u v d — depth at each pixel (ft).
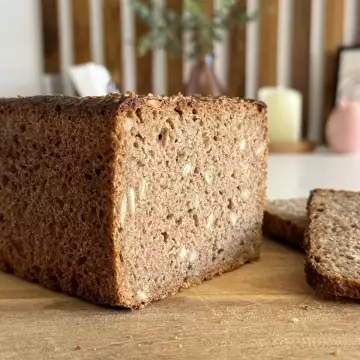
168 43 2.48
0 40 2.51
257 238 1.14
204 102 0.99
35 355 0.75
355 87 2.53
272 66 2.57
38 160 0.96
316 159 2.24
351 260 1.00
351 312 0.89
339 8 2.54
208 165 1.02
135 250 0.91
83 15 2.49
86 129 0.87
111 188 0.86
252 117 1.09
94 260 0.91
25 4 2.49
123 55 2.56
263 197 1.14
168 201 0.95
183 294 0.97
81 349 0.77
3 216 1.05
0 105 1.01
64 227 0.94
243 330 0.82
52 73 2.52
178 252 0.99
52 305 0.92
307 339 0.79
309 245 1.05
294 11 2.54
